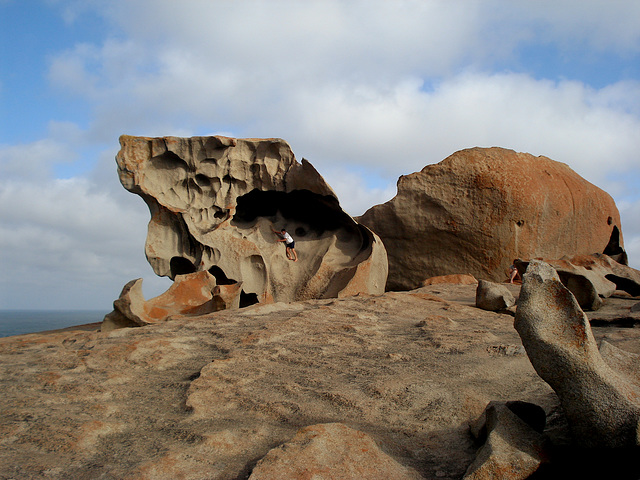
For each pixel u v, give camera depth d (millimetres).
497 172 15234
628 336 6402
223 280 12266
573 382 2617
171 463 2719
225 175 12727
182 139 12391
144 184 12180
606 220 18562
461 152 15648
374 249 11836
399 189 15391
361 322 7020
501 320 7781
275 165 12945
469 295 11391
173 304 9617
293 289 12008
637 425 2418
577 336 2697
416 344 5727
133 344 5543
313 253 12688
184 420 3506
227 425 3385
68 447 2994
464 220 15062
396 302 8750
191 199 12594
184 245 12281
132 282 8773
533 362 2770
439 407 3707
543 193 15781
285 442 2797
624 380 2730
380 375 4484
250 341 5789
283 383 4297
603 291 9633
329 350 5457
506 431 2740
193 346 5785
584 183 17875
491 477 2469
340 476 2516
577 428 2611
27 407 3781
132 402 3949
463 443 3182
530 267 3027
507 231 15234
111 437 3236
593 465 2623
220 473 2674
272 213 13789
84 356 5305
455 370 4594
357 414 3631
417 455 3014
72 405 3865
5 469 2703
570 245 16969
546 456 2559
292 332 6316
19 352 5832
